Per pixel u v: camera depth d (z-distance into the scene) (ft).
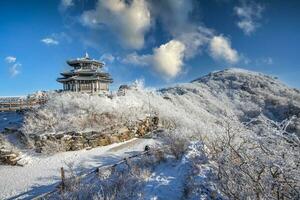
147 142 89.92
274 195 17.74
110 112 96.89
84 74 131.95
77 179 47.32
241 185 20.10
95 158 72.90
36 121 87.71
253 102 265.13
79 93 108.78
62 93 110.63
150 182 38.17
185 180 34.53
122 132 93.35
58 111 92.53
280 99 254.68
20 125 94.89
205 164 35.19
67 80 130.93
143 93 163.84
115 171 51.29
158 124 115.85
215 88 350.43
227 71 429.38
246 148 20.74
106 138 87.76
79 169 63.46
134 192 35.50
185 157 42.73
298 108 203.82
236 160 21.74
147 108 120.47
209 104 246.47
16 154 73.05
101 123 90.84
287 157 17.20
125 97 117.39
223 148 24.64
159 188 34.83
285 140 17.98
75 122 87.35
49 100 100.68
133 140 94.79
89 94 111.96
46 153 76.89
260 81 346.74
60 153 78.28
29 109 113.91
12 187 55.88
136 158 58.59
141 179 40.34
